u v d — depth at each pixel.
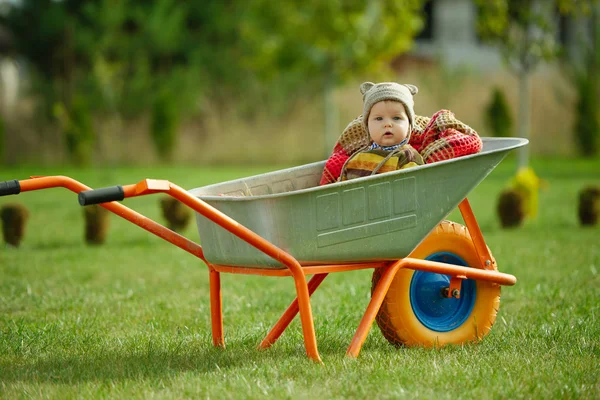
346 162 5.19
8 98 37.53
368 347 5.39
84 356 5.22
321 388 4.20
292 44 26.42
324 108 32.41
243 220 4.58
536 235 12.40
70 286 8.62
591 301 7.02
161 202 13.96
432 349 5.11
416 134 5.59
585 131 29.64
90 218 12.76
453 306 5.45
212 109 34.38
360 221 4.62
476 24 16.97
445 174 4.79
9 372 4.80
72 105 30.52
